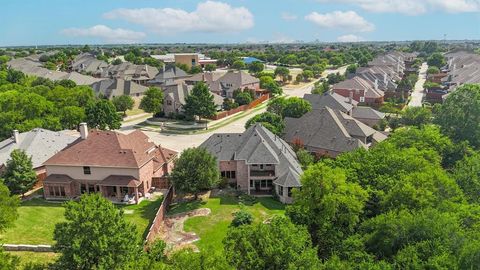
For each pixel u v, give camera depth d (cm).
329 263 2888
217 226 4747
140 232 4600
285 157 5875
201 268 2441
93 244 2778
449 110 6875
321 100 9969
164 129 9694
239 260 2717
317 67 19788
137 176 5572
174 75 15925
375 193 4166
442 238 3038
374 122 9375
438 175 4200
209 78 14725
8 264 2700
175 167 5434
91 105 9012
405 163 4619
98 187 5725
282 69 17362
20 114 7762
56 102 9556
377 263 2855
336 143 6925
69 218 2897
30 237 4403
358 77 12706
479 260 2672
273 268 2692
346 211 3856
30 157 5800
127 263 2711
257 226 2992
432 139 5916
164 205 5084
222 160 6003
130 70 16938
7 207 3959
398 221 3231
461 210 3684
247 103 11969
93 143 5906
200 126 9788
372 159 4797
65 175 5731
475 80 11175
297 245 2816
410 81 14712
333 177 3912
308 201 3944
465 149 5919
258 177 5728
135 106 12262
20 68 16038
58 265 2909
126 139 6112
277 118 7694
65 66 19925
